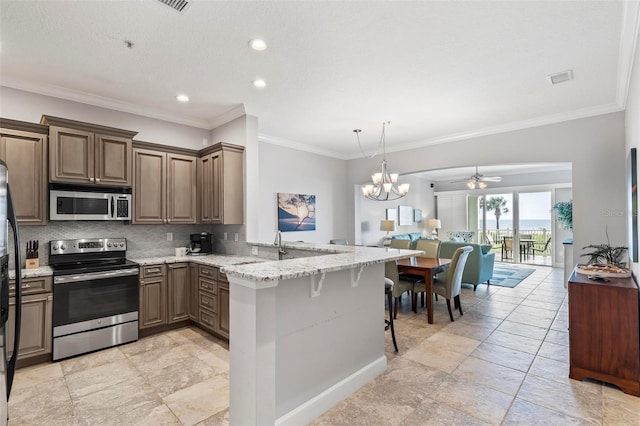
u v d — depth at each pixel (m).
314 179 6.25
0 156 2.81
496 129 4.85
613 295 2.39
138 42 2.53
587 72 3.10
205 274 3.56
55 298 2.89
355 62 2.88
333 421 2.02
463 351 3.06
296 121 4.59
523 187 8.91
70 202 3.19
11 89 3.13
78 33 2.40
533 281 6.40
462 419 2.03
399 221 8.96
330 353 2.22
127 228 3.85
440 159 5.52
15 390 2.39
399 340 3.34
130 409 2.16
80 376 2.61
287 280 1.96
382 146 6.06
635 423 1.98
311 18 2.24
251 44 2.57
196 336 3.50
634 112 2.77
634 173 2.73
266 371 1.76
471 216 9.91
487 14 2.22
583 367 2.48
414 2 2.09
